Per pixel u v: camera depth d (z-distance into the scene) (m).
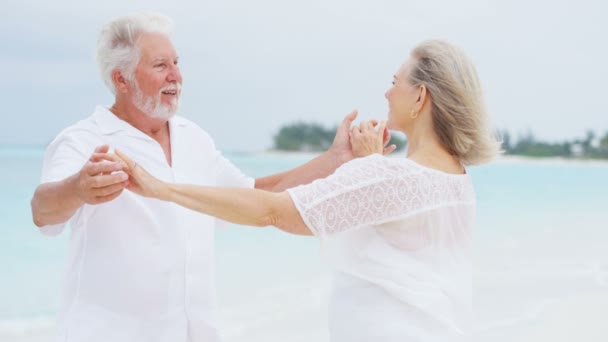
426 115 2.28
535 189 24.48
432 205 2.14
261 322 6.39
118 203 2.59
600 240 11.38
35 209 2.41
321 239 2.08
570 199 20.20
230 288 7.84
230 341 5.75
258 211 2.05
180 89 2.75
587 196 21.30
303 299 7.30
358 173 2.11
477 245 10.88
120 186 2.14
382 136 2.68
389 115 2.37
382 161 2.15
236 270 8.83
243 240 10.89
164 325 2.64
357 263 2.19
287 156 70.19
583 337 5.53
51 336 6.50
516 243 11.09
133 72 2.66
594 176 34.84
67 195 2.24
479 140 2.25
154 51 2.67
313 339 5.82
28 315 7.12
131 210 2.60
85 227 2.59
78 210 2.60
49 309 7.38
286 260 9.47
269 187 3.12
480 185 26.61
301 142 70.75
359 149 2.67
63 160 2.54
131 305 2.59
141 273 2.60
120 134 2.70
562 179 31.75
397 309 2.11
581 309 6.40
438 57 2.25
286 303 7.13
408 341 2.07
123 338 2.58
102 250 2.59
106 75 2.71
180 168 2.80
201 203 2.10
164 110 2.70
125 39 2.67
